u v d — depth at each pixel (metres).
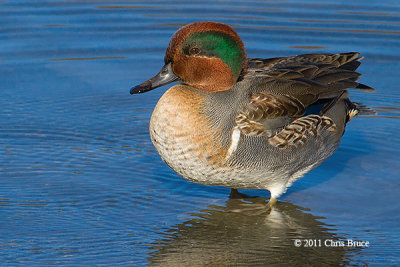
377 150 12.23
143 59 15.95
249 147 9.44
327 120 10.16
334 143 10.48
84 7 18.50
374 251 8.98
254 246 9.09
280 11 18.44
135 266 8.53
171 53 9.54
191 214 10.02
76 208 10.02
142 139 12.57
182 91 9.45
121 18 17.94
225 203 10.43
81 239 9.16
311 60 10.89
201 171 9.42
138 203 10.26
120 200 10.31
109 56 16.05
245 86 9.75
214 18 17.97
